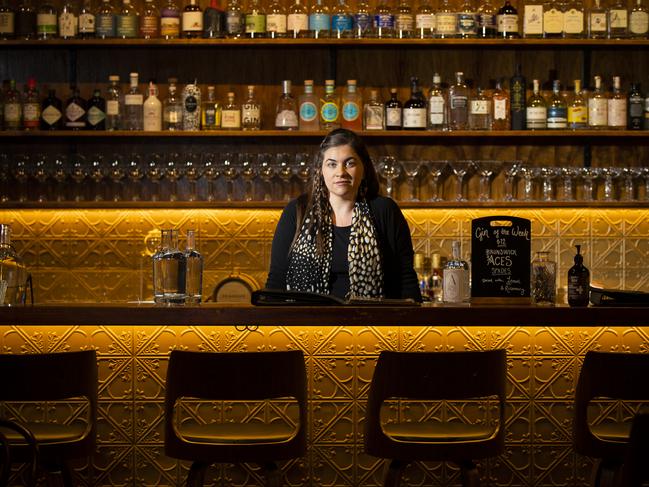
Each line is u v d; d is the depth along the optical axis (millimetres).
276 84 5762
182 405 3584
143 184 5715
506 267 3611
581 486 3631
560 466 3631
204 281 5754
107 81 5762
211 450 3047
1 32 5492
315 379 3584
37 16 5527
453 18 5477
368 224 3887
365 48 5695
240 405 3590
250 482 3598
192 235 3674
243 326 3559
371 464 3590
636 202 5512
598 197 5727
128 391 3592
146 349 3578
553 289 3615
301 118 5457
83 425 3357
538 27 5484
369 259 3857
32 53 5762
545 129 5473
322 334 3582
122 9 5633
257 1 5488
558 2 5480
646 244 5793
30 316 3404
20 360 3072
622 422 3561
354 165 3855
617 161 5773
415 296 3928
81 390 3148
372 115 5461
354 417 3586
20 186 5688
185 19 5465
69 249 5777
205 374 3051
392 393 3086
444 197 5750
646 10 5492
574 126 5457
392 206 3971
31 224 5781
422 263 5387
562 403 3633
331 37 5496
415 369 3072
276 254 3986
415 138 5605
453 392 3080
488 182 5551
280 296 3469
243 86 5770
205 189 5785
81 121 5512
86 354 3160
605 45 5531
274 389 3066
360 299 3461
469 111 5473
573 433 3281
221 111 5461
